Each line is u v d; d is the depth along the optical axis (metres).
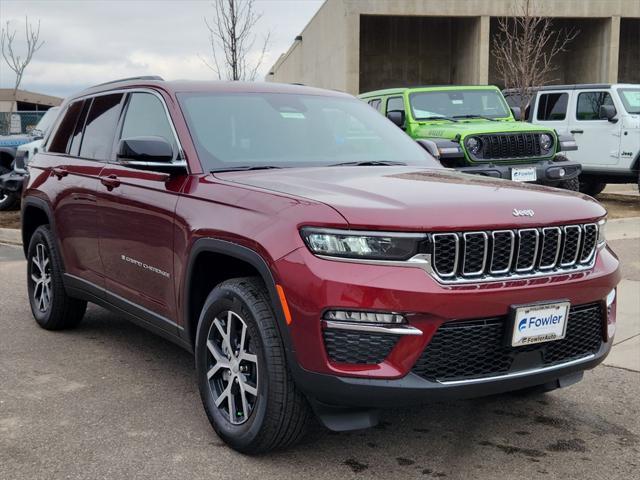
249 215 3.33
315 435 3.67
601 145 13.12
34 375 4.59
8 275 7.95
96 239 4.74
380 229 2.95
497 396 4.28
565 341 3.36
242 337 3.37
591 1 29.56
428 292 2.92
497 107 11.40
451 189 3.43
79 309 5.54
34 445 3.53
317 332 2.96
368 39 31.23
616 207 13.26
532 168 9.84
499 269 3.13
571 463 3.39
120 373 4.64
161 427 3.76
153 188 4.09
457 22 31.31
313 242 3.01
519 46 21.64
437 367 3.01
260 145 4.18
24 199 5.80
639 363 4.86
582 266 3.40
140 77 4.84
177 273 3.81
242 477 3.21
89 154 5.08
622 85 13.12
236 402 3.50
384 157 4.53
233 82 4.69
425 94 11.14
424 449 3.53
